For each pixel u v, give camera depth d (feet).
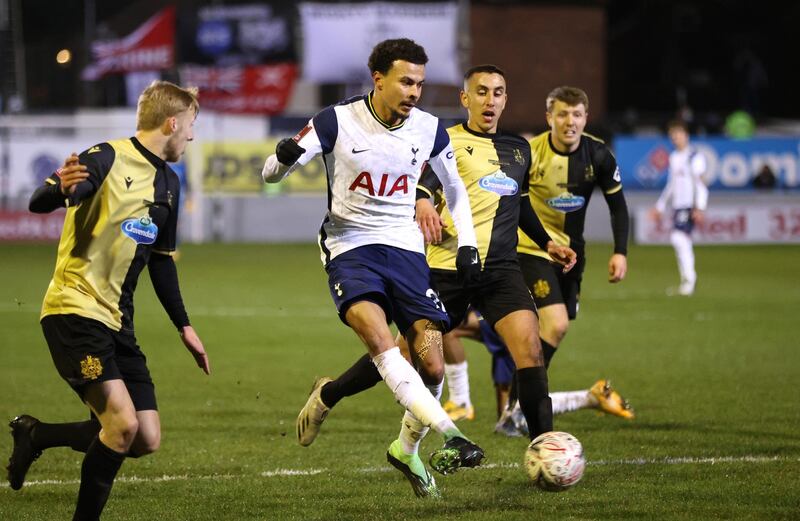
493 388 91.30
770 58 369.09
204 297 157.79
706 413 77.51
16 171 259.39
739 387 88.69
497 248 61.31
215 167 269.85
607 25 361.71
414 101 51.57
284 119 280.72
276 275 188.55
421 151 52.85
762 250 247.29
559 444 47.34
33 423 51.55
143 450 48.49
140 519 51.08
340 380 56.59
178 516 51.57
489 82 63.31
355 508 52.90
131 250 47.21
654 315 139.85
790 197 272.31
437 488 56.29
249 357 106.63
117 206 46.62
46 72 318.04
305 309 145.38
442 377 53.21
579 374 96.43
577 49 304.50
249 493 56.08
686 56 376.07
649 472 59.41
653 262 219.00
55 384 91.04
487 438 70.08
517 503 53.36
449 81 280.31
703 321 133.59
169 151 48.80
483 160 62.49
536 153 73.20
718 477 58.03
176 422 75.56
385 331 49.88
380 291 51.62
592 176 73.10
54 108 317.63
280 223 273.95
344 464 62.90
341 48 278.87
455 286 61.41
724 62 372.38
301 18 279.90
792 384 90.02
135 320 134.92
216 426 74.18
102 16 319.27
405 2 284.61
